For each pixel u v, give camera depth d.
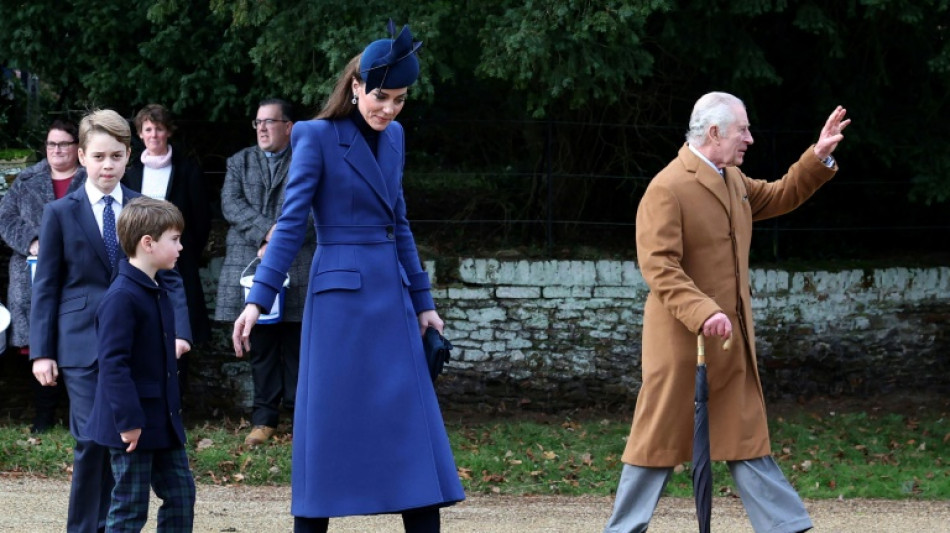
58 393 21.03
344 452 11.05
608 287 24.47
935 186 24.64
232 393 23.73
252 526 15.16
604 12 20.56
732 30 23.06
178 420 11.73
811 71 25.17
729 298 12.52
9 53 23.28
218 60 23.00
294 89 21.98
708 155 12.66
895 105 25.31
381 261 11.32
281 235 11.04
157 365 11.55
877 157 25.61
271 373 20.48
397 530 15.04
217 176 25.84
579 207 26.72
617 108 26.22
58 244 12.88
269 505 16.64
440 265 24.30
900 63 25.16
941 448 21.98
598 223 25.33
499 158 27.56
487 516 16.44
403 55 11.09
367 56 11.12
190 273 21.23
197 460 19.02
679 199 12.45
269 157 20.78
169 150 20.94
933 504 18.19
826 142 13.19
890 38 24.14
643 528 12.62
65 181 20.03
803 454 21.27
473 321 24.22
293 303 20.25
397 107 11.30
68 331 12.76
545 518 16.34
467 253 25.33
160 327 11.60
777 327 25.33
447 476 11.30
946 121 25.02
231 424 22.47
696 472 11.92
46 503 15.98
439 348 11.54
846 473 20.00
